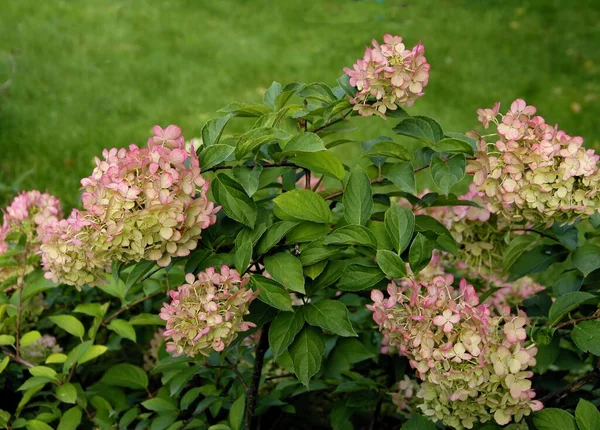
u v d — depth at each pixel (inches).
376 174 73.6
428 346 60.7
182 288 61.1
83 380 96.6
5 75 253.1
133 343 106.2
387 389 87.4
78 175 191.5
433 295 61.3
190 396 81.6
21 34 292.4
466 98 247.9
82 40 292.7
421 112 235.3
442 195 74.2
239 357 86.9
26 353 90.3
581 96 251.4
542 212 66.1
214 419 92.0
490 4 349.1
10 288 93.8
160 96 246.4
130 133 217.8
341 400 85.4
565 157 64.2
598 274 74.4
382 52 68.1
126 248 61.0
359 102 70.5
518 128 65.6
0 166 191.9
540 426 65.2
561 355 83.3
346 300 93.4
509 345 60.5
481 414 63.0
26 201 91.4
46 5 328.5
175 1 347.9
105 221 59.9
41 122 220.4
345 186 71.6
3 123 217.2
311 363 65.9
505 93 253.0
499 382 60.7
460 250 82.0
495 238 81.0
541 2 346.6
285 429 95.3
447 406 63.9
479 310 61.2
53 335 103.7
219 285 61.5
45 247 70.1
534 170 64.4
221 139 71.7
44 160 196.7
